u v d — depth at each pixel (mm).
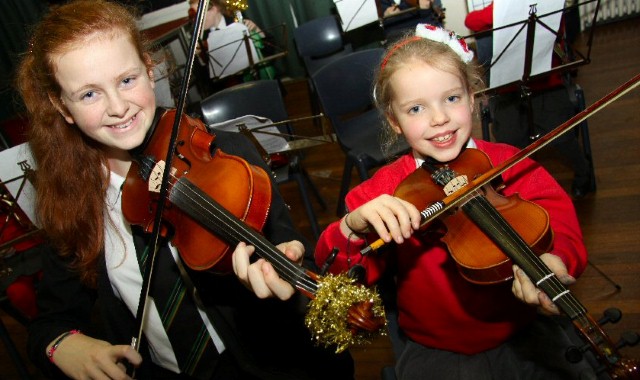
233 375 1169
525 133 2488
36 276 2340
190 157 1149
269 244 963
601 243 2330
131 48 982
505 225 996
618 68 3914
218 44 3955
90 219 1115
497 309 1113
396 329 1331
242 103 2709
